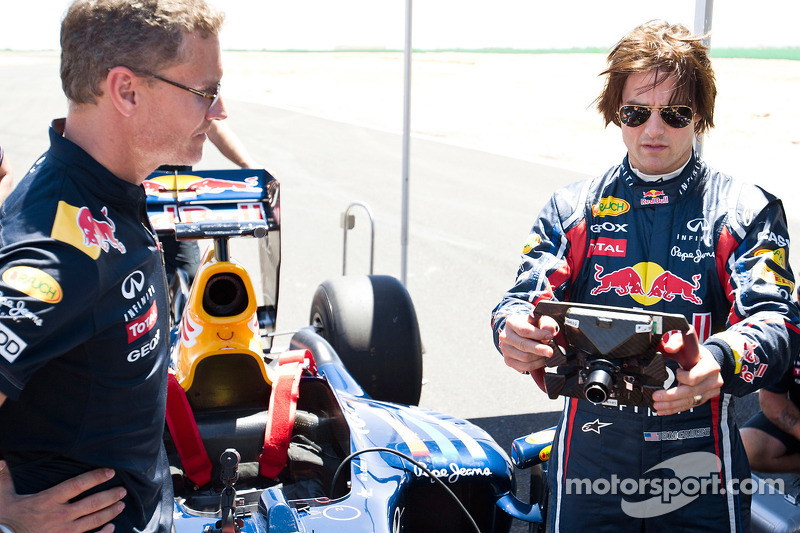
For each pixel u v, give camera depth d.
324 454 2.79
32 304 1.30
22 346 1.30
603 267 2.06
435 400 4.61
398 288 4.04
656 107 1.92
